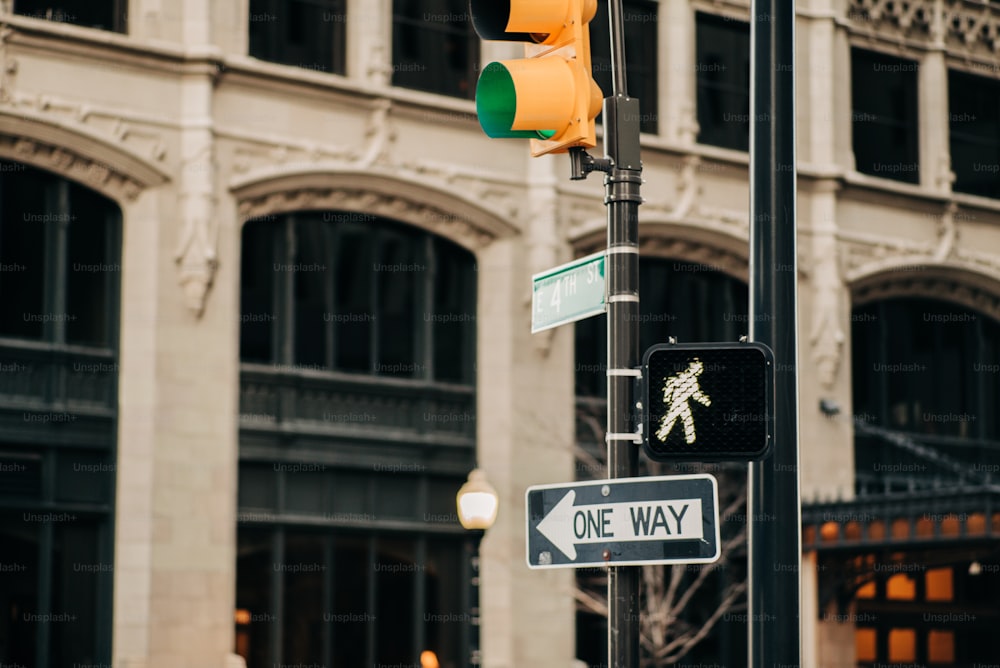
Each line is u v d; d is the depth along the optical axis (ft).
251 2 99.60
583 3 28.30
